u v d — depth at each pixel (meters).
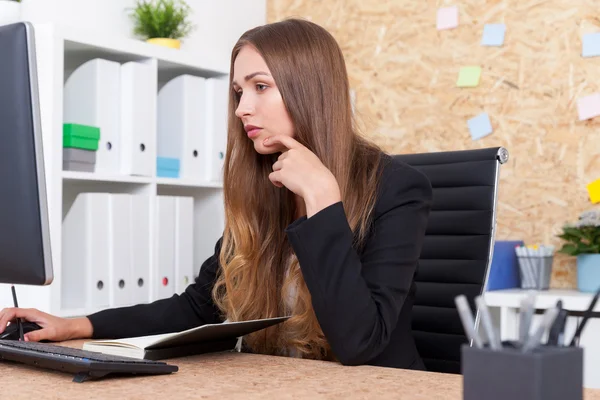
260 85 1.29
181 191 2.87
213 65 2.72
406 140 3.04
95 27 2.66
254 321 1.07
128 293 2.38
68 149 2.23
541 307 2.32
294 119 1.29
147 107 2.45
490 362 0.56
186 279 2.60
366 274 1.19
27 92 0.97
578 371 0.58
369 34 3.14
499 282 2.57
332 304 1.07
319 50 1.30
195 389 0.84
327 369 1.00
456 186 1.61
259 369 0.99
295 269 1.31
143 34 2.79
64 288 2.32
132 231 2.40
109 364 0.89
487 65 2.87
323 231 1.09
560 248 2.71
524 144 2.79
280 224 1.40
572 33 2.71
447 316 1.55
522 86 2.80
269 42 1.29
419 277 1.61
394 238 1.22
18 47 0.96
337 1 3.22
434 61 2.98
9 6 2.16
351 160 1.31
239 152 1.41
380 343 1.10
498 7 2.85
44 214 0.99
